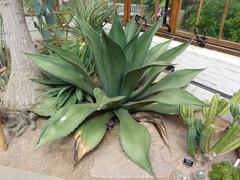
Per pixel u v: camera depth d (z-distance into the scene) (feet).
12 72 5.66
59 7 8.73
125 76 4.80
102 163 4.30
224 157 4.88
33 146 4.97
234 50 6.03
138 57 5.29
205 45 6.45
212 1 6.35
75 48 6.70
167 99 4.89
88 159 4.51
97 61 5.20
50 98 5.70
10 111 5.78
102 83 5.39
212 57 5.98
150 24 7.83
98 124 4.83
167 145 4.81
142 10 7.97
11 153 4.83
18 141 5.08
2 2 5.12
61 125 4.42
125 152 4.31
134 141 4.35
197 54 6.24
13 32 5.34
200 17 6.63
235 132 4.13
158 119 5.19
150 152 4.56
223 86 5.97
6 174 4.42
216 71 6.00
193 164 4.61
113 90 5.36
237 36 6.15
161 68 5.38
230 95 5.87
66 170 4.48
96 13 7.89
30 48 5.72
